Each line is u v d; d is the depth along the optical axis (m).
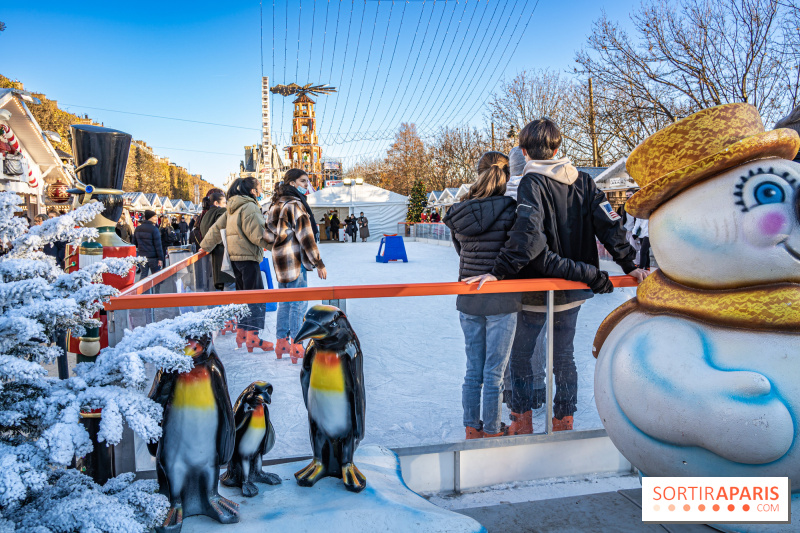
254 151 49.53
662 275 1.92
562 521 2.09
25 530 1.33
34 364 1.37
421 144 53.19
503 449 2.40
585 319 2.43
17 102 13.75
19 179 14.19
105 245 2.66
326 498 1.87
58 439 1.26
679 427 1.65
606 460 2.51
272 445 2.02
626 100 19.61
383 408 2.30
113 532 1.34
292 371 2.23
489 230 2.59
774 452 1.53
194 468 1.70
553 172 2.41
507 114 31.89
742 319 1.62
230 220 4.97
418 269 12.59
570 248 2.51
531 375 2.39
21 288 1.39
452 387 2.33
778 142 1.61
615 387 1.86
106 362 1.47
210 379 1.67
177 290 3.93
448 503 2.26
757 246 1.60
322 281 10.15
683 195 1.75
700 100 17.67
